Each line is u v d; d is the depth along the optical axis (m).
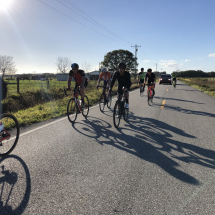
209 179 2.53
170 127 5.19
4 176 2.60
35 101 10.36
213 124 5.50
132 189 2.30
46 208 1.98
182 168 2.84
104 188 2.33
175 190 2.28
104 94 7.60
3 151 3.30
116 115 5.15
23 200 2.10
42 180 2.51
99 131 4.79
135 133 4.63
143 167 2.87
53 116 6.52
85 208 1.97
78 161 3.08
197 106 8.88
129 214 1.88
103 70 7.62
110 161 3.08
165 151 3.50
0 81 2.88
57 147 3.70
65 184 2.41
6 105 9.00
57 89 13.57
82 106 6.03
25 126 5.29
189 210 1.93
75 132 4.71
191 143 3.92
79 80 5.95
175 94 14.88
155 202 2.06
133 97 12.66
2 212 1.92
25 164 2.97
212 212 1.90
